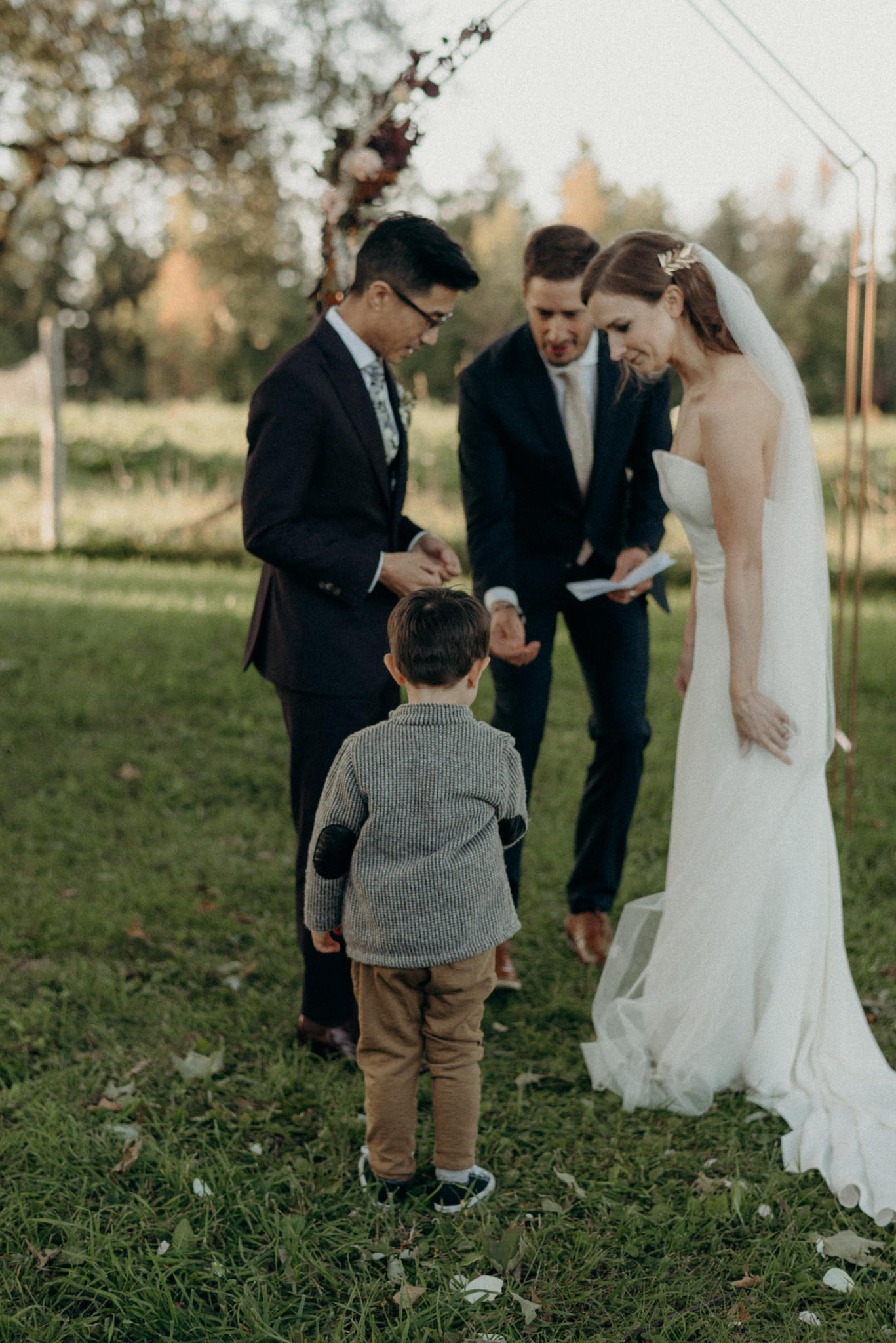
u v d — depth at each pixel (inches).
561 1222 90.7
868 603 394.9
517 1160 100.3
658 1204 92.7
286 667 112.1
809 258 1973.4
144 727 230.2
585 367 131.8
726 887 108.4
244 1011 125.8
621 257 106.5
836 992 111.3
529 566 139.7
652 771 213.9
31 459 592.1
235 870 166.9
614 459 134.0
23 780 198.5
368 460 109.8
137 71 338.0
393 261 104.3
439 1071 92.4
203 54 342.6
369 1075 93.2
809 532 108.0
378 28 334.3
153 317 1701.5
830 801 196.5
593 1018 119.6
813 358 1797.5
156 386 1766.7
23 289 1825.8
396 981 90.9
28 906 150.9
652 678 278.2
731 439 104.5
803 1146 100.0
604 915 142.9
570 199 1943.9
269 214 374.6
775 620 107.7
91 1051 117.5
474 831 89.4
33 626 299.9
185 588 378.6
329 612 111.1
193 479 583.5
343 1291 83.4
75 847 173.0
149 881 161.3
